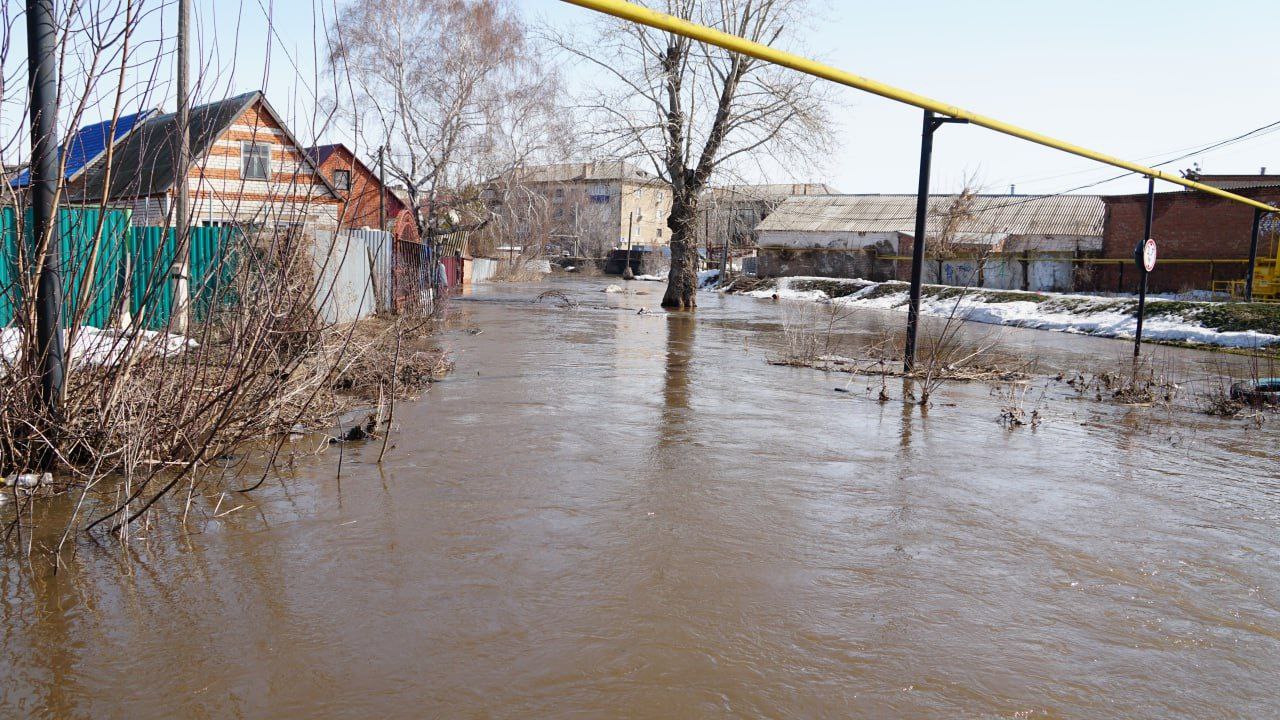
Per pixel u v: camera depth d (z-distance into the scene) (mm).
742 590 3961
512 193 39750
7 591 3748
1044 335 21781
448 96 35531
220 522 4773
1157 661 3367
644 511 5156
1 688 2922
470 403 8828
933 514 5273
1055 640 3527
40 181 5184
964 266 36531
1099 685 3154
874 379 11750
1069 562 4484
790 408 9109
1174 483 6344
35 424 5348
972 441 7633
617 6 5152
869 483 5984
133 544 4383
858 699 2996
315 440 6902
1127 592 4090
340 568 4113
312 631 3420
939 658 3330
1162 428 8773
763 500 5461
